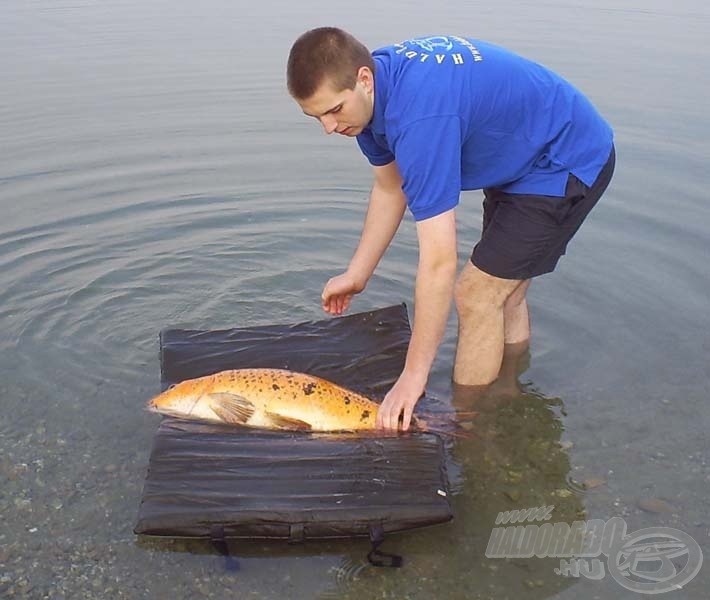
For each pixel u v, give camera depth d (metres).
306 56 3.09
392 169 3.85
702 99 8.74
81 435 3.64
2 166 6.66
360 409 3.51
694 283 5.09
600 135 3.75
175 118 7.94
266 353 4.04
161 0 14.45
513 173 3.62
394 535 3.14
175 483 3.09
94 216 5.89
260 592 2.87
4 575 2.90
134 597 2.84
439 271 3.33
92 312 4.67
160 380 4.00
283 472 3.16
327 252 5.52
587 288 5.04
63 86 8.78
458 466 3.53
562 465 3.54
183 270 5.21
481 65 3.39
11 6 13.37
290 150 7.29
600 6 14.85
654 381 4.13
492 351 3.99
